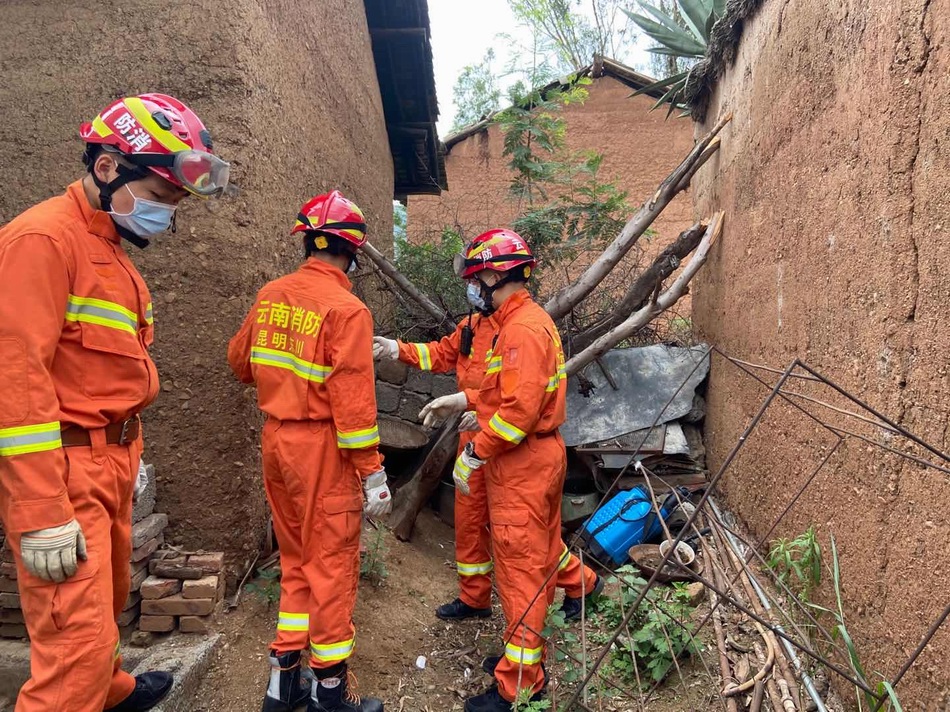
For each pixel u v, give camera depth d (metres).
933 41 2.04
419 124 7.91
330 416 2.61
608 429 4.89
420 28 6.58
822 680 2.73
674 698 2.84
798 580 3.08
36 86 3.19
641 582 3.16
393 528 4.29
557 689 2.94
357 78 5.70
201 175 2.05
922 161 2.11
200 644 2.83
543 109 6.28
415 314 5.49
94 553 1.93
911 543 2.16
